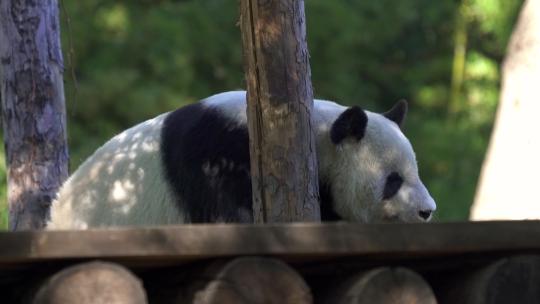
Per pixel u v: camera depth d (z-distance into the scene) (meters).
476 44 43.41
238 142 13.71
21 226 16.03
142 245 8.67
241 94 14.38
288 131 11.68
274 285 9.05
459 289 10.03
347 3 41.75
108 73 34.66
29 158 16.06
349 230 9.20
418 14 43.47
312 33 39.66
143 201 14.05
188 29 37.50
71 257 8.52
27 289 9.17
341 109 14.74
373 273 9.44
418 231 9.38
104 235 8.58
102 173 14.48
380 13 42.09
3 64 16.22
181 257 8.93
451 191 39.03
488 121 41.56
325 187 14.29
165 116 14.60
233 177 13.66
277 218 11.68
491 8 37.81
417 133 40.81
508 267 9.80
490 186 20.78
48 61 16.20
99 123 34.09
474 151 40.03
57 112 16.28
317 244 9.12
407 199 14.03
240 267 8.98
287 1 11.71
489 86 42.19
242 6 11.81
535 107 20.47
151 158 14.20
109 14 36.78
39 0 16.16
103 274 8.62
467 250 9.58
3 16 16.16
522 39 20.72
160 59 36.19
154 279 9.98
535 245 9.66
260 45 11.68
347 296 9.44
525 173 20.33
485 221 9.55
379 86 44.03
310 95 11.94
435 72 43.47
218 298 8.95
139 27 36.88
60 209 14.66
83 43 35.84
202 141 13.88
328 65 40.47
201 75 38.00
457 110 41.91
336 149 14.17
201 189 13.78
